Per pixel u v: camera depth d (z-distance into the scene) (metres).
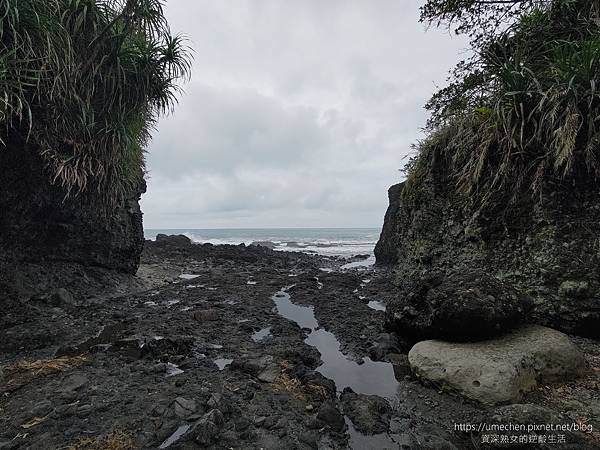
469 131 5.66
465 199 5.88
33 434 2.42
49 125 5.21
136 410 2.75
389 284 9.59
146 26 6.05
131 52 5.86
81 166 5.70
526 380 3.01
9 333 4.77
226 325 5.50
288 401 3.03
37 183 5.61
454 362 3.27
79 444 2.32
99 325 5.33
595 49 4.15
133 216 8.73
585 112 4.19
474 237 5.53
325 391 3.21
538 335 3.49
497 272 5.02
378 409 2.94
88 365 3.70
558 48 4.69
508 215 4.96
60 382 3.23
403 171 9.12
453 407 2.99
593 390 2.98
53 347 4.35
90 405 2.81
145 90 6.17
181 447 2.32
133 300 7.08
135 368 3.60
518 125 4.73
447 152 6.57
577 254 4.14
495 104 4.93
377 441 2.54
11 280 5.50
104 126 5.95
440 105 7.41
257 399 3.04
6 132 4.73
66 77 4.88
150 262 13.00
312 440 2.49
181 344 4.28
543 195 4.51
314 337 5.20
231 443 2.41
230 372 3.61
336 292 8.56
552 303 4.28
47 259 6.50
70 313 5.85
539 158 4.54
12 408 2.76
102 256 7.71
